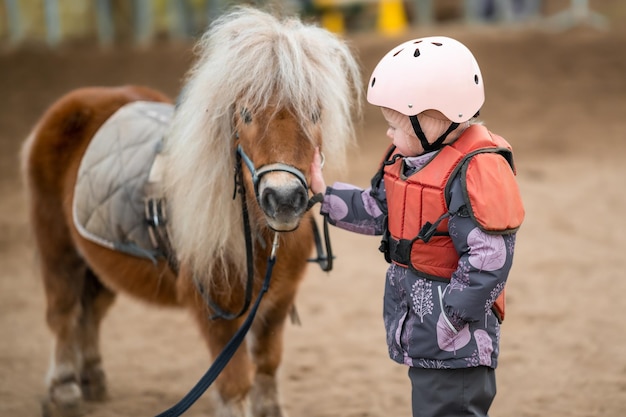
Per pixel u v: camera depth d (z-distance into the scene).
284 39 3.39
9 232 9.22
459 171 3.03
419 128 3.08
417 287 3.15
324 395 5.11
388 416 4.78
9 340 6.29
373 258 8.19
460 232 3.00
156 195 4.00
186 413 4.94
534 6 17.73
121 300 7.20
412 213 3.13
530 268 7.46
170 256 4.00
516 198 3.01
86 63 14.64
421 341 3.13
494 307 3.21
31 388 5.39
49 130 4.81
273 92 3.30
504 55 14.66
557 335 5.91
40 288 7.52
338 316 6.57
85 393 5.08
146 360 5.85
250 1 3.87
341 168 3.68
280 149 3.25
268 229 3.67
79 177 4.51
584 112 12.96
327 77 3.42
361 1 16.36
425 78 3.03
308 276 7.63
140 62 14.54
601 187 10.12
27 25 17.28
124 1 17.64
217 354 3.84
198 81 3.58
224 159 3.57
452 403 3.16
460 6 19.14
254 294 3.83
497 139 3.14
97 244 4.40
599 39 15.12
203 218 3.61
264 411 4.23
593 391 4.96
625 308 6.41
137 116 4.62
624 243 8.09
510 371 5.32
